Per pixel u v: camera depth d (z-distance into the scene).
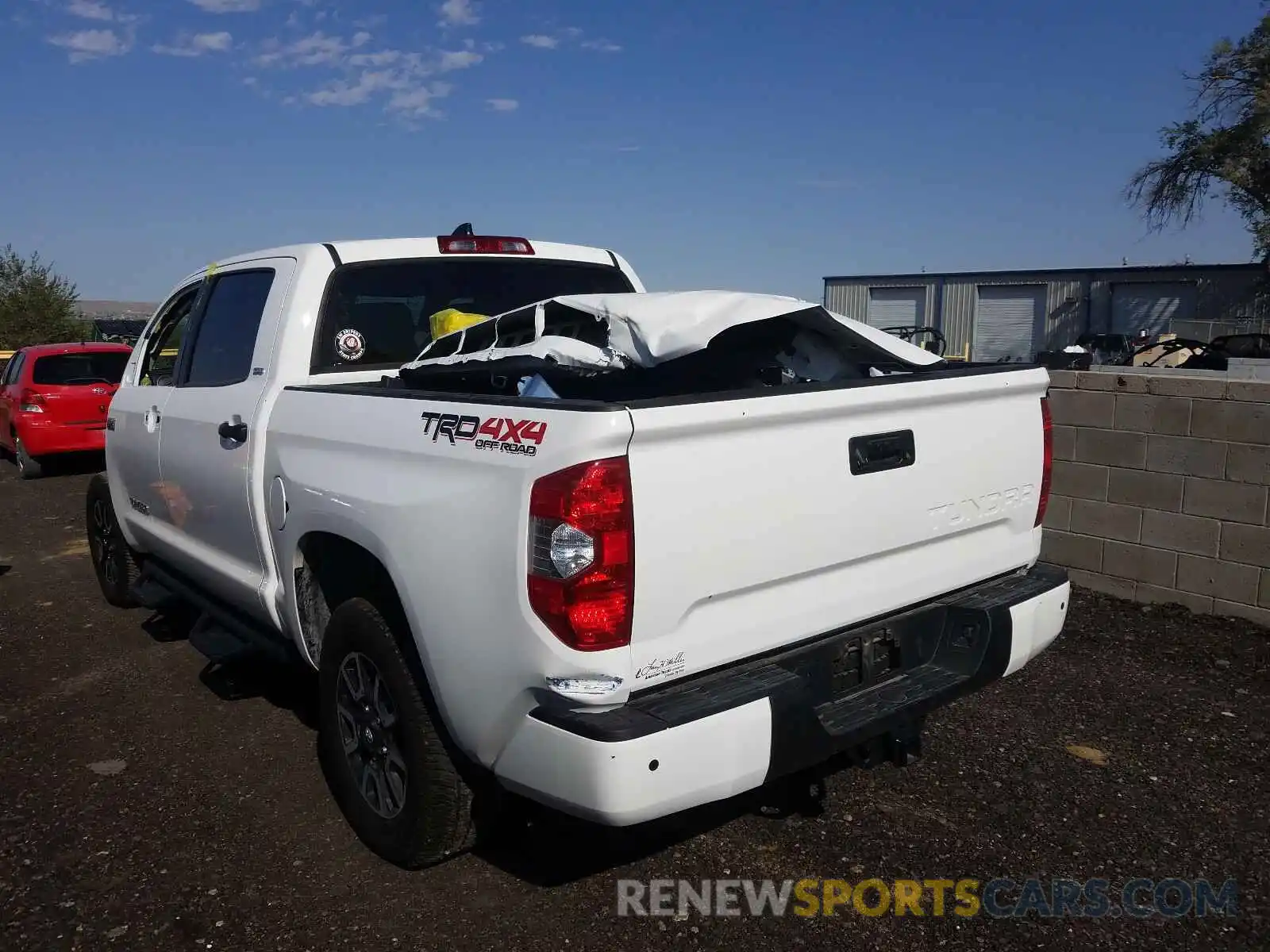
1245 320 39.22
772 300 3.55
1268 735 4.42
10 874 3.54
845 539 3.13
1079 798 3.92
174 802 4.05
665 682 2.81
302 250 4.42
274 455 3.97
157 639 6.16
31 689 5.38
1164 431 5.93
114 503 6.11
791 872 3.46
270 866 3.56
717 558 2.82
